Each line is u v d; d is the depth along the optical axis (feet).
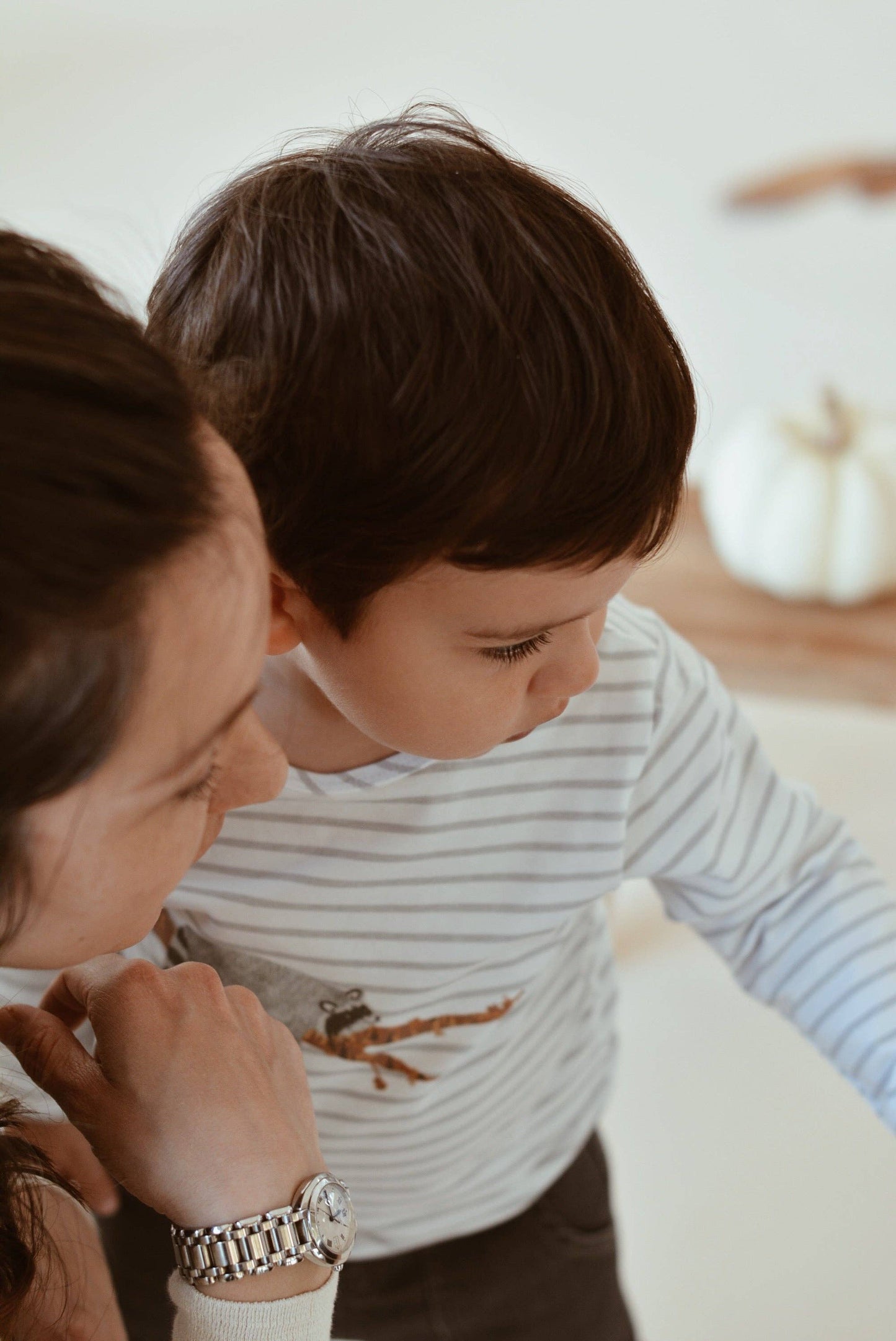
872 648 5.44
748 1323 4.16
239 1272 1.89
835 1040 2.67
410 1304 3.29
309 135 2.06
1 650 1.12
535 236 1.58
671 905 2.81
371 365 1.57
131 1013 2.02
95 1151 1.99
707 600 5.73
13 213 7.18
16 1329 2.00
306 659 1.97
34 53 8.55
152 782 1.33
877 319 6.84
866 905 2.66
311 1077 2.72
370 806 2.27
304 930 2.44
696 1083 4.62
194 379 1.59
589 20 8.40
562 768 2.29
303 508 1.67
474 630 1.71
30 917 1.38
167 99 8.11
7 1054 2.08
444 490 1.56
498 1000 2.66
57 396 1.16
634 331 1.60
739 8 8.40
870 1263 4.23
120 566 1.16
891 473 5.43
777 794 2.60
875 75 7.85
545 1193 3.30
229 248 1.71
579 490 1.57
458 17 8.51
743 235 7.18
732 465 5.62
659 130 7.66
